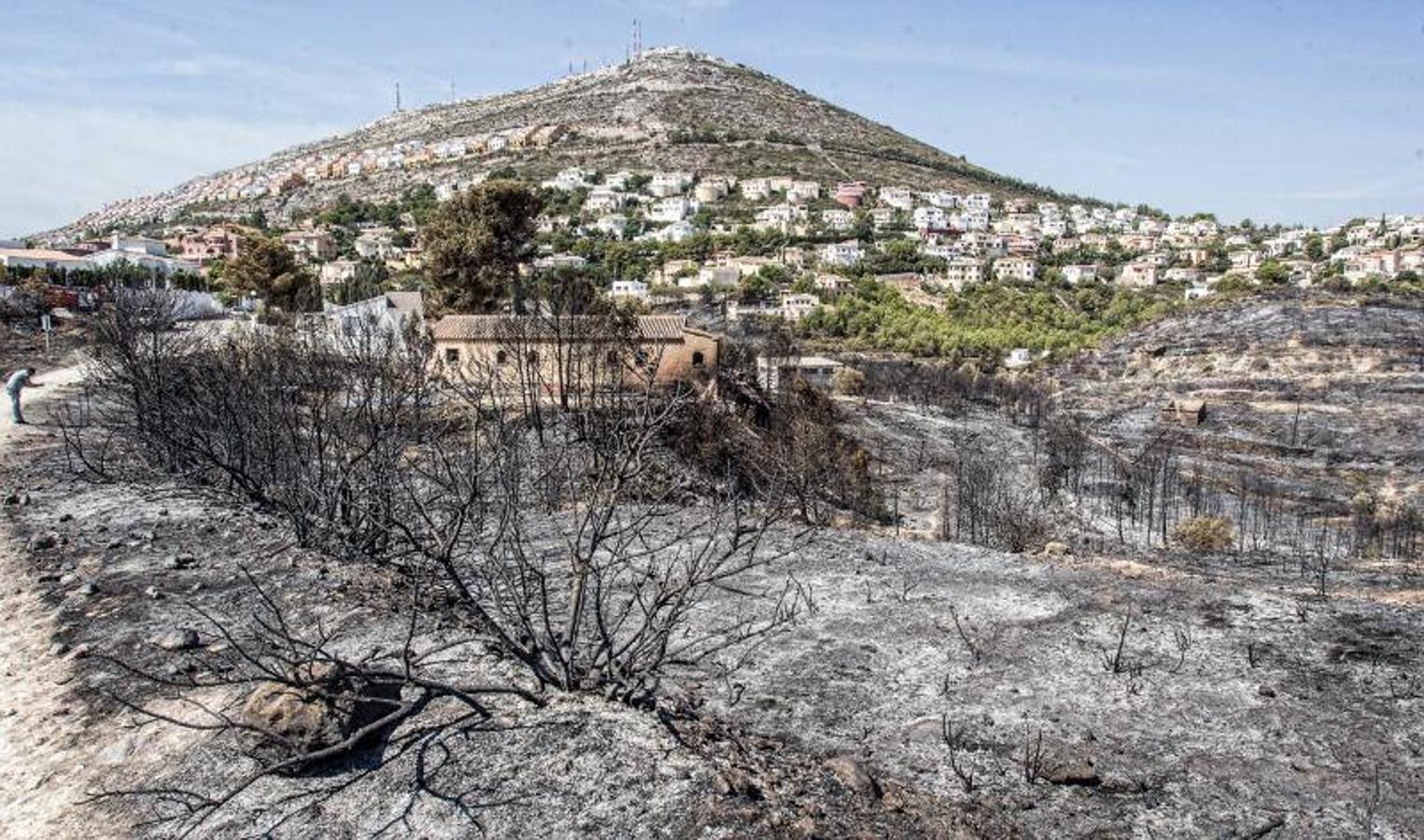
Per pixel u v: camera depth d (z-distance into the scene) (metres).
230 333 24.88
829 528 16.45
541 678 7.44
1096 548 32.12
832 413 49.56
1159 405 76.81
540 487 12.71
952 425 63.59
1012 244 180.00
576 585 7.92
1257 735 8.45
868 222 182.00
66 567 10.98
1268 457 63.28
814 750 7.98
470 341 26.38
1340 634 10.91
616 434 9.58
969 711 8.91
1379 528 41.97
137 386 17.52
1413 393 70.38
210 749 6.82
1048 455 57.06
